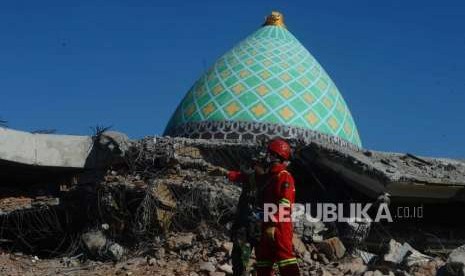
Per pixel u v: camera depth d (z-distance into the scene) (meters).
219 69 16.97
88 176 13.19
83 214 12.57
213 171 12.07
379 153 12.92
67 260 10.96
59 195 13.71
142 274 8.88
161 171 11.91
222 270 8.72
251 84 16.28
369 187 11.31
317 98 16.45
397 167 11.72
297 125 15.76
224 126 15.74
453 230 12.11
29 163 13.05
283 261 5.93
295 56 17.23
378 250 11.07
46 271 10.00
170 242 10.21
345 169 11.59
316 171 12.27
